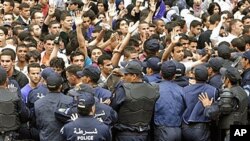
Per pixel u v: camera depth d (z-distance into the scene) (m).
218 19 33.09
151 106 22.95
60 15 33.81
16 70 25.09
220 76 24.20
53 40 28.17
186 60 26.97
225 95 22.88
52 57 26.75
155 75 24.12
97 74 22.86
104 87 23.95
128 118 22.80
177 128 23.38
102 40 30.45
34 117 22.55
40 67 24.69
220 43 27.73
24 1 38.62
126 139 22.81
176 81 24.14
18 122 22.36
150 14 34.09
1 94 22.12
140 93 22.78
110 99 22.80
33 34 31.45
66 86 23.89
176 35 28.33
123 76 23.44
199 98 23.42
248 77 24.38
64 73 24.59
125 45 27.44
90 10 35.03
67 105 22.19
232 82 23.31
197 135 23.36
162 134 23.23
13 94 22.19
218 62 24.27
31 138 22.91
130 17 37.81
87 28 33.62
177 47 26.72
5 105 22.02
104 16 35.72
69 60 28.08
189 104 23.45
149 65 24.16
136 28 31.75
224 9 41.12
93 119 21.20
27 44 27.88
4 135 22.06
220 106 22.88
